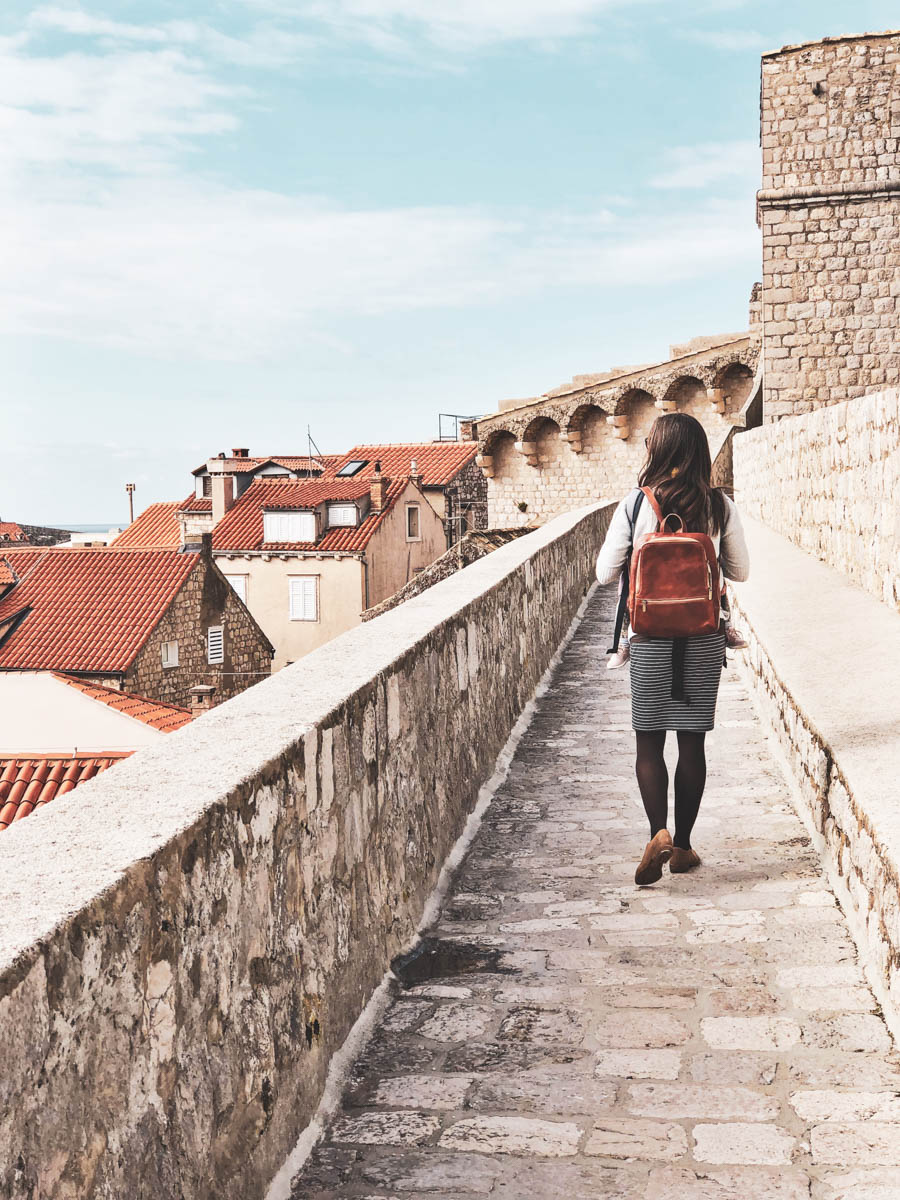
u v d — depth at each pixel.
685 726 4.63
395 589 51.03
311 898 3.13
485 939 4.25
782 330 22.28
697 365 35.31
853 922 4.07
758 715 7.55
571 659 10.28
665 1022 3.49
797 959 3.88
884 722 4.78
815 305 22.12
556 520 13.70
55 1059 1.74
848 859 4.20
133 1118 2.00
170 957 2.19
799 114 21.89
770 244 22.25
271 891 2.79
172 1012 2.19
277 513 49.44
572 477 38.88
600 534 17.12
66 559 38.16
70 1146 1.77
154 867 2.13
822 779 4.79
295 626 49.28
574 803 6.00
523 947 4.15
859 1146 2.77
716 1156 2.76
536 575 8.95
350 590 48.47
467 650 5.77
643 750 4.70
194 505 55.28
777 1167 2.70
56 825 2.30
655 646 4.58
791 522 12.90
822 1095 3.02
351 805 3.58
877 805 3.74
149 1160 2.04
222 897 2.47
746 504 19.05
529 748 7.16
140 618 35.16
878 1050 3.24
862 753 4.32
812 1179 2.64
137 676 33.94
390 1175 2.76
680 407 36.56
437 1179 2.73
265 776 2.77
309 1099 2.96
